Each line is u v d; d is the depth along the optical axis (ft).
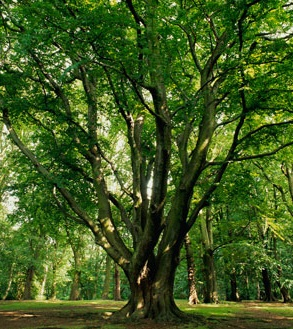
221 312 54.19
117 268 101.96
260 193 94.79
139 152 50.44
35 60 42.14
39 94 46.09
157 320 39.65
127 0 37.45
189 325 37.55
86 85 48.49
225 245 81.51
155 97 38.63
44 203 52.75
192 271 76.43
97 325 37.73
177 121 49.73
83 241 106.22
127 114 50.37
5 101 43.55
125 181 78.69
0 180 92.58
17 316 48.83
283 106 43.11
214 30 45.21
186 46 47.19
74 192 50.96
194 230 95.71
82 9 35.78
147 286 42.04
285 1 40.98
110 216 46.34
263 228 97.66
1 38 43.91
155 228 40.01
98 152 50.03
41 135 50.29
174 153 64.44
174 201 43.50
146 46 34.58
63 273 126.21
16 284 123.75
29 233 98.94
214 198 58.34
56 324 39.45
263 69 43.24
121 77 41.37
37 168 43.52
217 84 46.39
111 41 33.58
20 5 36.94
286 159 58.03
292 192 82.28
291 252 111.34
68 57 42.57
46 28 32.24
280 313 57.36
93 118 50.06
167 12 41.22
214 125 44.55
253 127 52.13
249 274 114.83
